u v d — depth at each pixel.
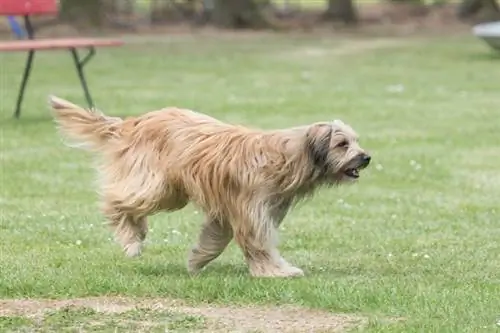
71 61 37.22
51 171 17.64
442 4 61.69
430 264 11.62
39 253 11.95
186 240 12.80
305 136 10.31
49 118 23.92
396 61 38.03
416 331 8.72
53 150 19.64
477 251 12.34
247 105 26.34
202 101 27.11
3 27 48.06
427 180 17.31
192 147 10.65
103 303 9.78
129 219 11.09
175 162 10.67
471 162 18.89
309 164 10.31
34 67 35.09
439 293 10.08
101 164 11.21
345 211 14.86
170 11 53.34
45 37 45.88
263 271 10.70
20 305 9.70
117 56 39.38
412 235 13.30
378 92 29.41
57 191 16.02
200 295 9.92
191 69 35.34
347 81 32.12
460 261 11.77
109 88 29.84
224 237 10.98
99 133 11.23
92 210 14.62
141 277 10.65
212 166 10.53
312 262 11.74
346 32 51.28
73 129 11.30
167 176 10.72
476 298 9.88
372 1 68.19
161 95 28.34
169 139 10.78
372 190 16.48
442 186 16.83
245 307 9.63
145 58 38.75
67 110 11.34
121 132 11.12
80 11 49.81
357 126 23.16
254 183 10.43
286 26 52.91
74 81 31.50
